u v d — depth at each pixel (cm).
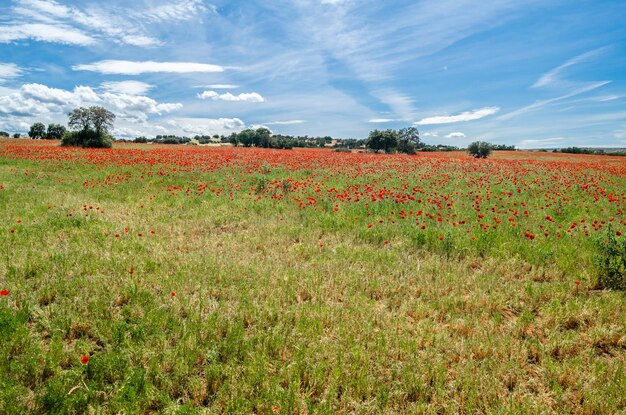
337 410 361
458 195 1490
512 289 620
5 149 3450
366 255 766
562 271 688
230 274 642
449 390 382
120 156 3064
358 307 543
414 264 729
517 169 2712
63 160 2642
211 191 1466
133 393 344
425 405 361
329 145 11131
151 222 995
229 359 420
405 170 2533
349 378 391
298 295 591
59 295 539
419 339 468
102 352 421
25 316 474
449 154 7788
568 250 783
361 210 1152
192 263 683
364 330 481
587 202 1408
